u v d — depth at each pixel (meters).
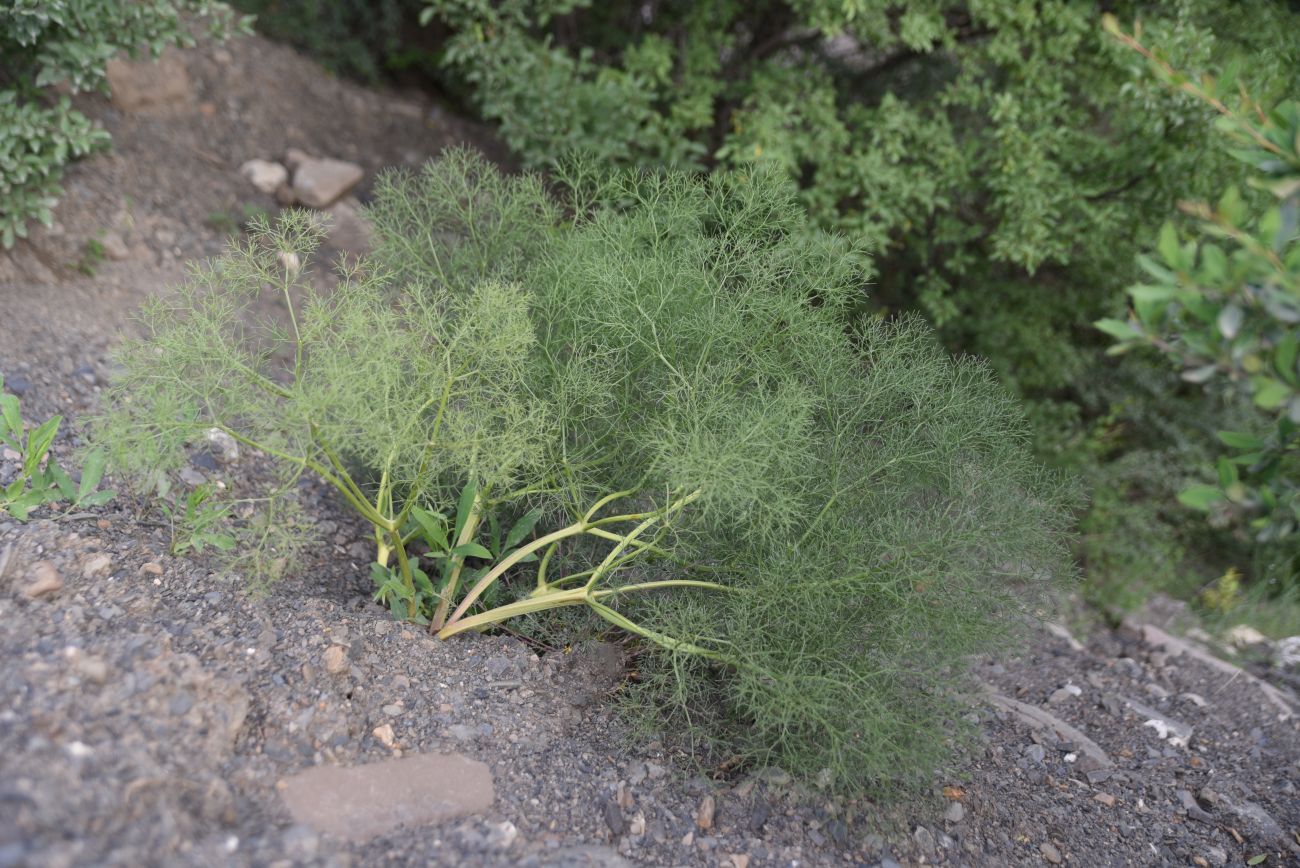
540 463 2.61
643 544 2.61
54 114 3.72
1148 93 4.02
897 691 2.47
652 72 4.81
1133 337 1.99
